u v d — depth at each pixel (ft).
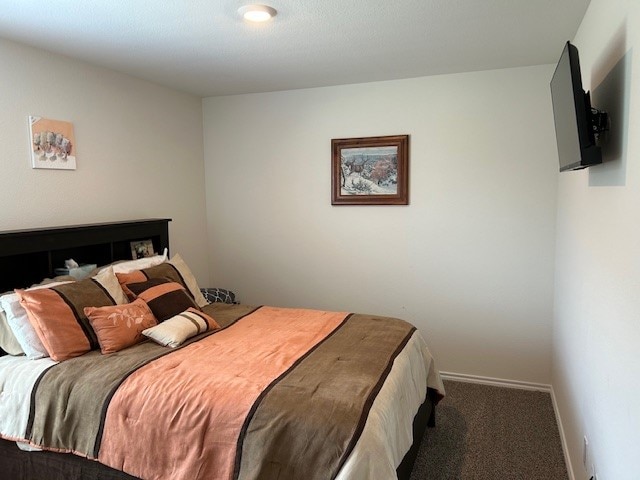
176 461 5.75
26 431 6.55
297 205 13.11
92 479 6.33
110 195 10.46
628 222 4.57
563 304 9.27
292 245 13.30
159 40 8.46
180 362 6.93
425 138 11.62
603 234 5.72
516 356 11.41
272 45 8.87
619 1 5.17
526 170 10.87
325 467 5.12
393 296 12.39
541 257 10.96
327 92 12.42
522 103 10.75
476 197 11.34
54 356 7.07
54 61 9.08
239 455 5.47
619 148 4.99
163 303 8.57
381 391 6.12
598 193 6.07
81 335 7.38
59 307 7.35
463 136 11.30
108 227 9.73
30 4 6.77
